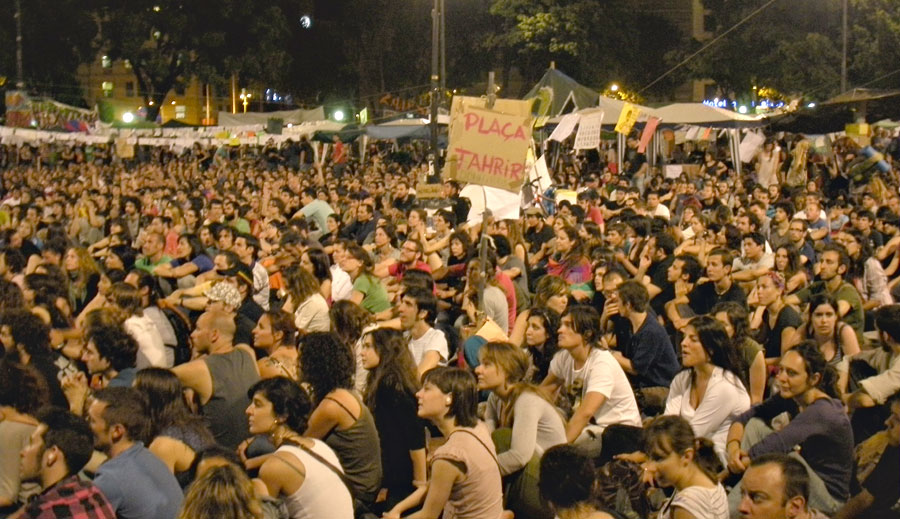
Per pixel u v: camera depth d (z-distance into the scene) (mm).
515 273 10617
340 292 10930
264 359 7203
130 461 5070
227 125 38719
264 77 50156
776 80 49156
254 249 11648
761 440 6160
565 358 7180
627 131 22328
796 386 6031
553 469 4750
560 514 4738
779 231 13656
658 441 4977
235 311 6980
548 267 11828
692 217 13086
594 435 6812
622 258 11117
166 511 5016
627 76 54188
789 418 6500
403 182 19469
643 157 30250
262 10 49531
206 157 38781
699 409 6574
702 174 25922
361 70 59000
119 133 36719
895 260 11672
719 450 6516
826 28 49281
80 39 47750
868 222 13242
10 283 8117
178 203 17234
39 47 47312
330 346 6164
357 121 44094
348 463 6109
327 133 37406
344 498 5359
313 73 56500
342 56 56594
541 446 6168
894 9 41625
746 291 10164
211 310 6715
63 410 5250
